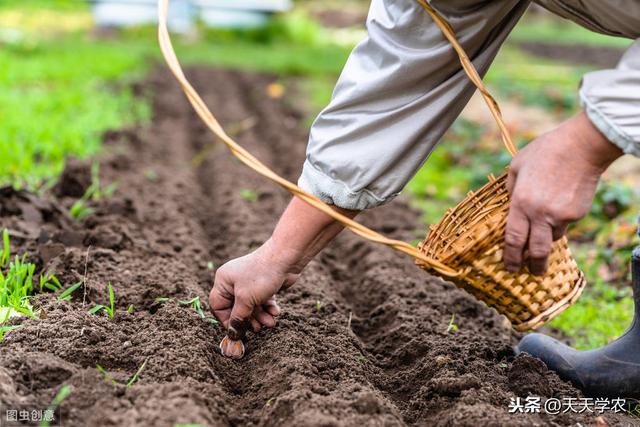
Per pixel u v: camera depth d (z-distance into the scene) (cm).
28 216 283
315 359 221
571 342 261
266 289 211
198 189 392
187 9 1152
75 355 213
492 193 203
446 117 207
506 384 218
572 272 210
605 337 260
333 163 203
